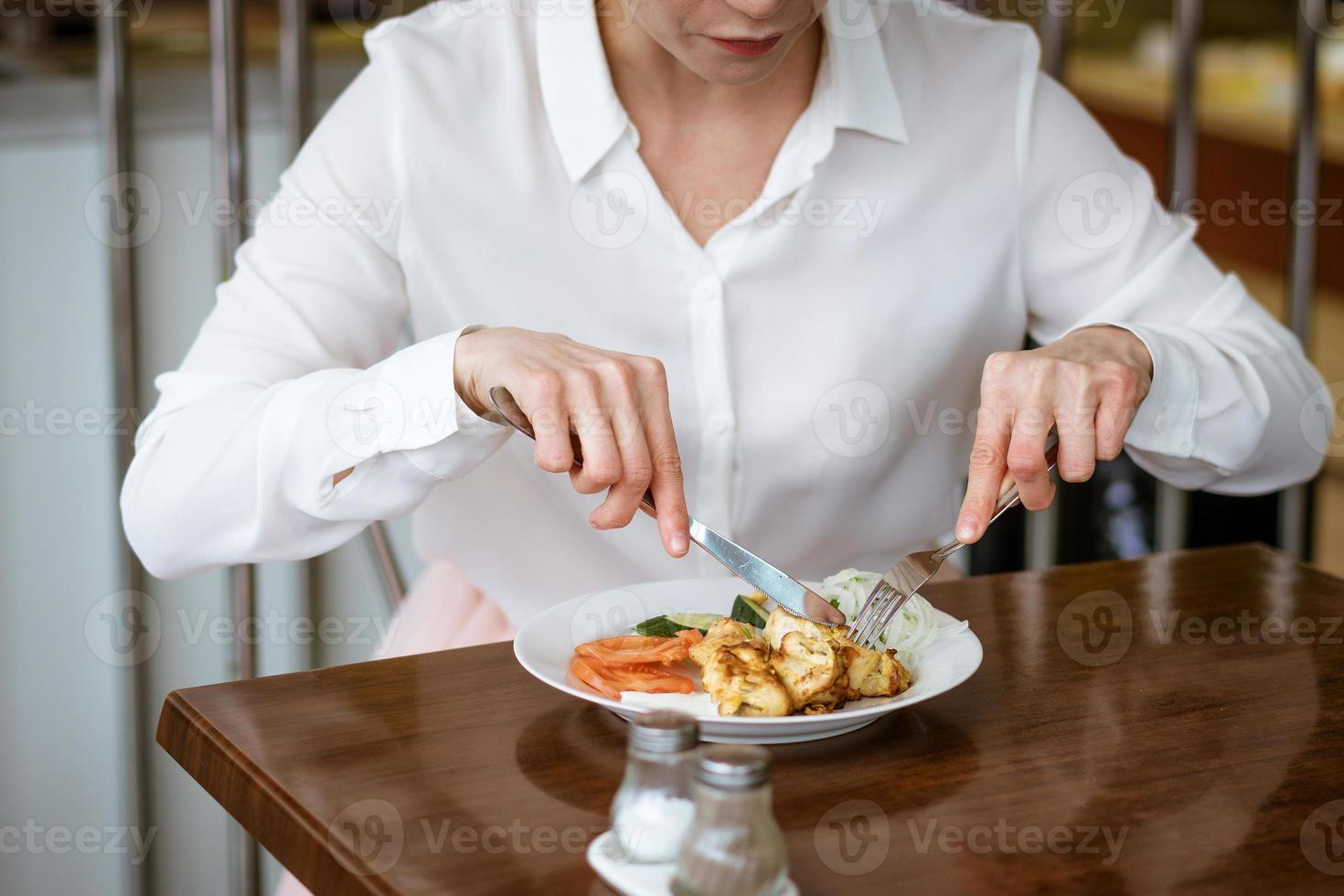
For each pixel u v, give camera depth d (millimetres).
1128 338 1086
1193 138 1915
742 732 766
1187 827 688
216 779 784
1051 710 845
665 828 621
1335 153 3045
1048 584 1108
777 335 1257
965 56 1324
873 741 793
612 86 1198
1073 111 1370
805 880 626
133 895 1866
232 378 1133
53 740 1872
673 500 874
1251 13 3533
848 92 1216
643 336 1250
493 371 882
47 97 1740
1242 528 2180
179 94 1858
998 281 1347
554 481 1265
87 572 1863
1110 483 2092
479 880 626
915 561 906
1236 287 1316
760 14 947
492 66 1249
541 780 740
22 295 1768
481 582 1326
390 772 750
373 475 982
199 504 1037
